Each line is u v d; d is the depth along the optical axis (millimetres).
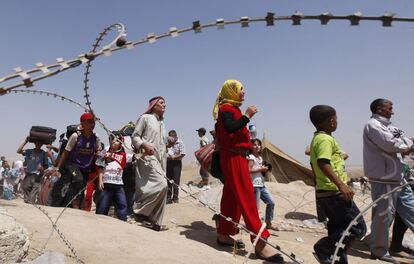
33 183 7652
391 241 5758
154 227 5238
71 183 5434
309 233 7215
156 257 3328
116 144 5641
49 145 8031
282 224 7773
